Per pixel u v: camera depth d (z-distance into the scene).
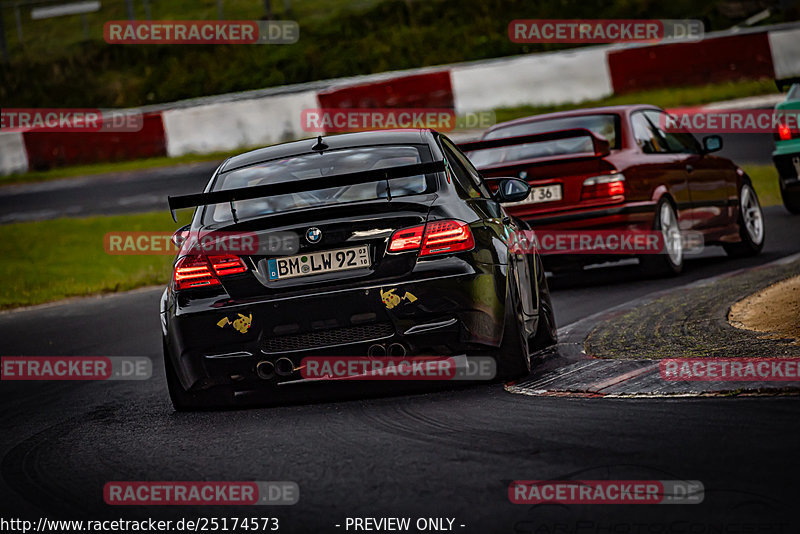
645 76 89.56
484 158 32.09
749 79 88.38
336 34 118.19
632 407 15.09
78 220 62.72
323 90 87.94
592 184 30.48
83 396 22.48
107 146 89.00
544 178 30.83
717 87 88.06
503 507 11.11
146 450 16.06
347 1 133.50
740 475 11.28
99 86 117.00
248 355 17.19
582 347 20.86
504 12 118.19
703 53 88.94
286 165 19.34
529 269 20.78
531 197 31.02
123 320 34.34
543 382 17.67
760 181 57.22
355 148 19.62
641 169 30.98
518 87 89.44
